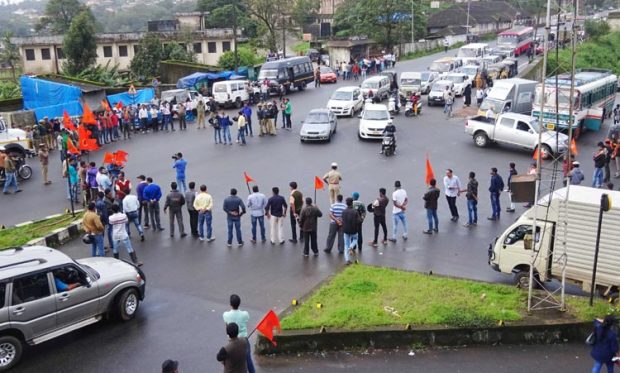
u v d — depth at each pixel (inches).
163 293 554.3
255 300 533.3
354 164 1023.0
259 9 2691.9
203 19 3213.6
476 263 610.5
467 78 1771.7
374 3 2800.2
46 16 3656.5
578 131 1209.4
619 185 891.4
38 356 449.1
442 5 4352.9
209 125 1413.6
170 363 313.4
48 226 732.0
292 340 453.4
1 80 2573.8
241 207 671.8
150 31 2815.0
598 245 486.9
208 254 652.7
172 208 704.4
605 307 494.3
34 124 1320.1
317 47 3238.2
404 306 498.3
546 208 528.7
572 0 507.8
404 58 2802.7
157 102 1445.6
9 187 940.6
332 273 589.6
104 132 1230.9
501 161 1037.8
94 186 820.6
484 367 436.8
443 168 995.3
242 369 358.9
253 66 2222.0
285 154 1102.4
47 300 445.1
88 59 2193.7
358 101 1507.1
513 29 2893.7
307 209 625.9
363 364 440.8
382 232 712.4
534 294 519.5
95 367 433.4
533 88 1317.7
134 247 679.1
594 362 439.2
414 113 1467.8
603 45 3105.3
